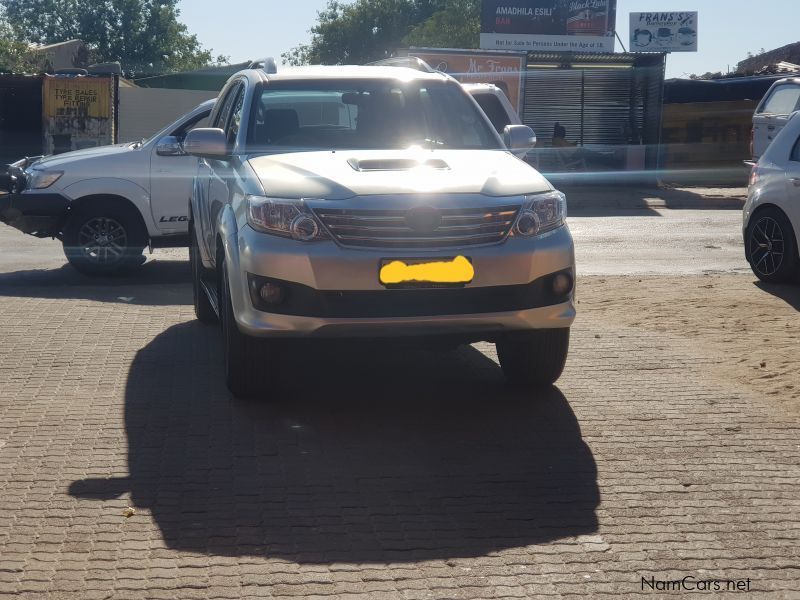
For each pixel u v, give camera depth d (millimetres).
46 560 4027
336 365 7148
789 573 3975
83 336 7980
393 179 5707
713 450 5348
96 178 11188
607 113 29094
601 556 4113
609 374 6832
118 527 4352
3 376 6742
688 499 4699
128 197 11258
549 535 4312
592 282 10570
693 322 8430
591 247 14188
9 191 11594
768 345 7578
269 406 6125
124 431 5629
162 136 11438
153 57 83125
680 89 29953
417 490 4816
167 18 83562
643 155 28719
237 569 3971
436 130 6965
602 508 4605
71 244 11273
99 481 4883
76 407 6062
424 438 5566
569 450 5367
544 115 28859
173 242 11523
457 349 7645
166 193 11312
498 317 5617
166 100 32531
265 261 5543
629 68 28859
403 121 6965
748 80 29562
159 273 11844
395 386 6613
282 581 3873
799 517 4492
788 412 5965
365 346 5758
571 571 3980
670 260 12781
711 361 7141
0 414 5910
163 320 8719
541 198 5805
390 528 4375
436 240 5551
